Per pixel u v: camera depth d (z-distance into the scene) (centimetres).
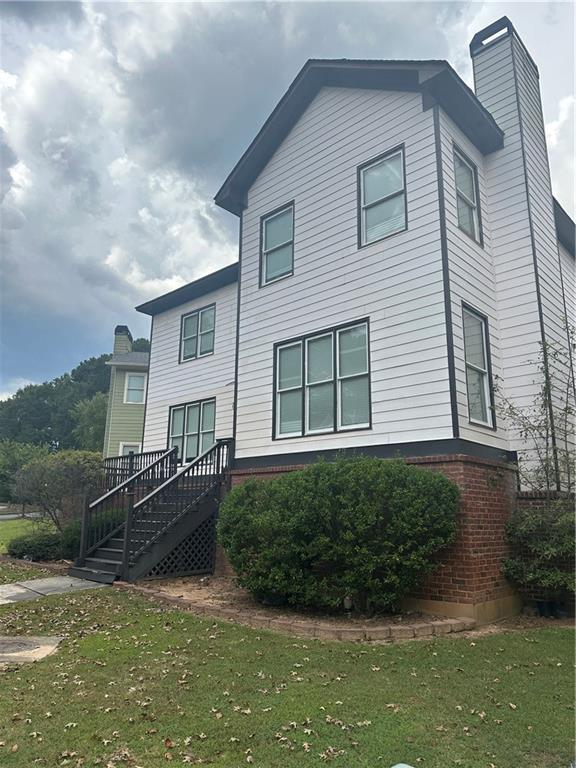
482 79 1050
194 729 358
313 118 1072
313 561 695
